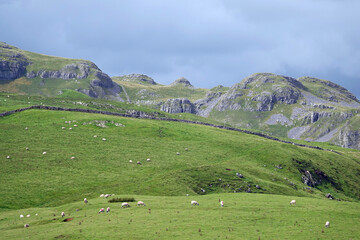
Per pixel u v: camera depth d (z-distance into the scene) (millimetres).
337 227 51688
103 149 114375
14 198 74125
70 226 51438
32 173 88062
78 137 123250
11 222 58094
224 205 63312
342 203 69438
